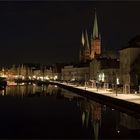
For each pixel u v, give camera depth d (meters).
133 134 37.47
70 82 188.38
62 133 38.88
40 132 39.62
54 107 66.38
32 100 83.50
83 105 69.38
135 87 83.50
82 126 43.31
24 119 50.09
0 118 51.28
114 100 59.97
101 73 141.12
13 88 148.75
